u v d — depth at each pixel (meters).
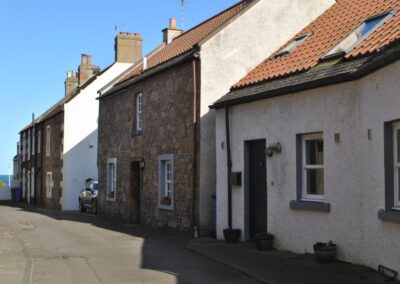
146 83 18.56
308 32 14.34
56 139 33.59
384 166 8.15
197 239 13.54
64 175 31.33
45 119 36.44
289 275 8.59
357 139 9.11
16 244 13.60
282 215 11.17
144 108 18.70
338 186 9.53
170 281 8.77
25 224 19.80
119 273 9.53
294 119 10.82
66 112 31.47
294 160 10.82
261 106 11.97
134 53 32.03
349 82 9.31
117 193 21.47
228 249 11.62
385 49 8.62
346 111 9.38
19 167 49.38
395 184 8.09
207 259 10.77
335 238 9.58
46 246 13.20
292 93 10.89
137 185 19.86
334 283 7.90
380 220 8.27
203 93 14.70
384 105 8.12
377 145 8.39
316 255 9.50
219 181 13.54
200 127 14.61
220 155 13.52
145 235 15.38
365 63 8.88
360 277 8.16
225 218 13.27
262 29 15.55
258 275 8.71
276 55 14.07
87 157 31.88
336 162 9.60
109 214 22.39
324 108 9.95
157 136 17.50
